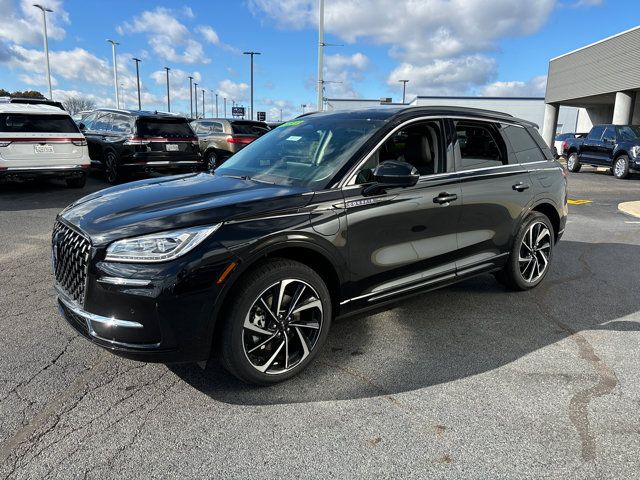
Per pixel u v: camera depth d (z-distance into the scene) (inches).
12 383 120.3
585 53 1070.4
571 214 382.3
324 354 139.0
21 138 378.0
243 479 90.1
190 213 111.9
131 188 143.1
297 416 109.7
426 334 153.0
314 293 123.6
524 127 190.5
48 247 244.2
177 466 93.3
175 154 471.5
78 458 95.0
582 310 174.4
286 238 115.6
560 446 99.8
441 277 154.8
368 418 109.0
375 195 133.2
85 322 112.3
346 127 149.9
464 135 162.9
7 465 92.5
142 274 104.0
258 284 112.7
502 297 186.4
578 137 775.1
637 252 259.6
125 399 115.0
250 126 612.7
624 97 927.7
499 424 107.0
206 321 107.9
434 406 113.8
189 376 125.8
